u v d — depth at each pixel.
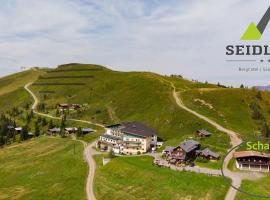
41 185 138.50
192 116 191.25
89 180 131.50
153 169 121.69
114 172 130.50
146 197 105.44
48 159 178.38
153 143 165.50
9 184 148.62
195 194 98.12
